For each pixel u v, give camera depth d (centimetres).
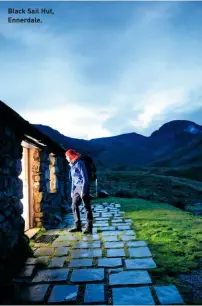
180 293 362
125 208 1160
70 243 622
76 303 347
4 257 454
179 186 2492
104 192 1634
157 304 333
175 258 495
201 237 627
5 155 504
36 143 742
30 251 543
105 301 346
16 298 362
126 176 2933
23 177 786
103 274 432
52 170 1038
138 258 500
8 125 525
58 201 1086
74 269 460
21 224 566
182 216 930
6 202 491
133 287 382
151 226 762
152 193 2022
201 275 420
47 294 373
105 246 586
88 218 711
